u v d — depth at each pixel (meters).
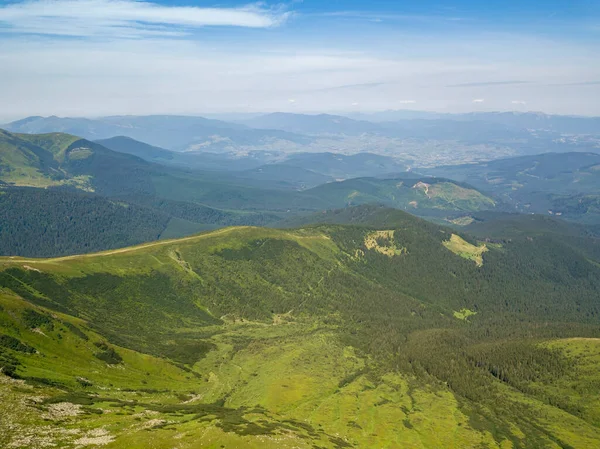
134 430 147.25
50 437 131.12
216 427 157.62
